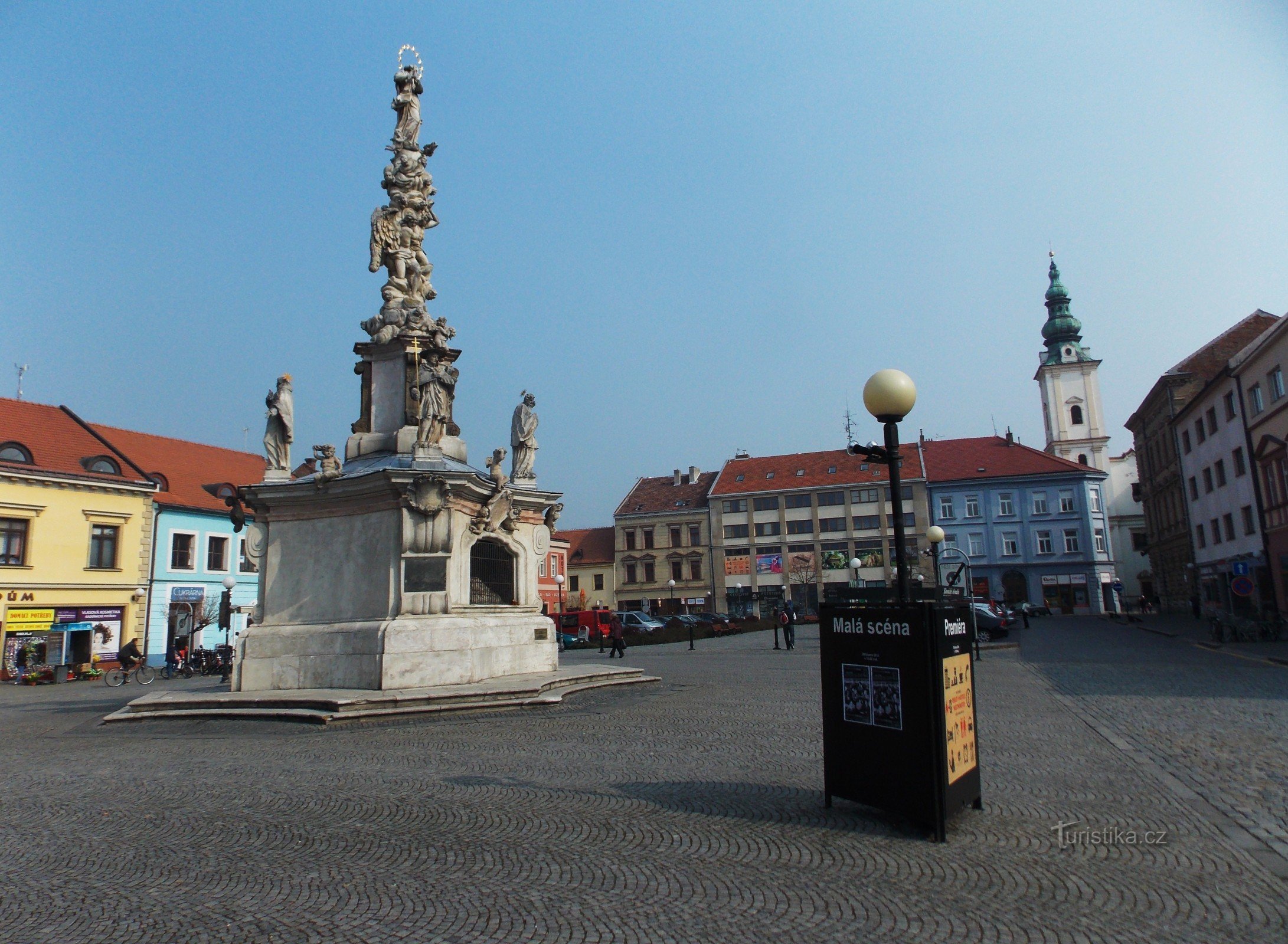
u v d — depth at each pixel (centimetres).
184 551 3941
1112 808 655
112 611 3531
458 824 636
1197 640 2788
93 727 1248
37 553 3275
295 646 1392
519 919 450
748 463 7688
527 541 1639
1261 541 3562
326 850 577
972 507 6869
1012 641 3069
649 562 7506
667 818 645
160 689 2164
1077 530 6619
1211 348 4694
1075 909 456
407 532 1368
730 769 818
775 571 7131
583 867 532
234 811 688
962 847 562
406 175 1789
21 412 3600
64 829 639
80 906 477
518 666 1509
